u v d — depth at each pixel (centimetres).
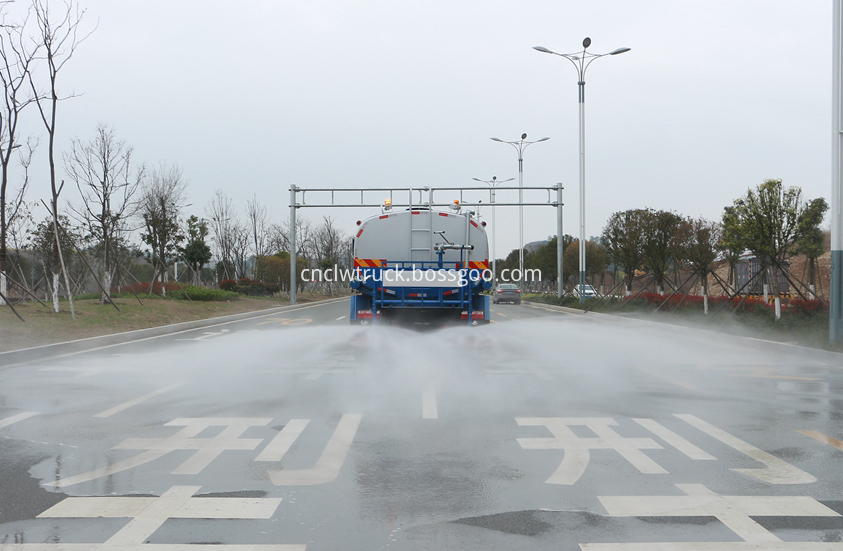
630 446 659
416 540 429
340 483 545
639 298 2994
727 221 3322
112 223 2839
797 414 815
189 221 4303
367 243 1341
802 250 2933
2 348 1409
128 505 496
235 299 3859
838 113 1452
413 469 582
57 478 562
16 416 810
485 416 802
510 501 501
